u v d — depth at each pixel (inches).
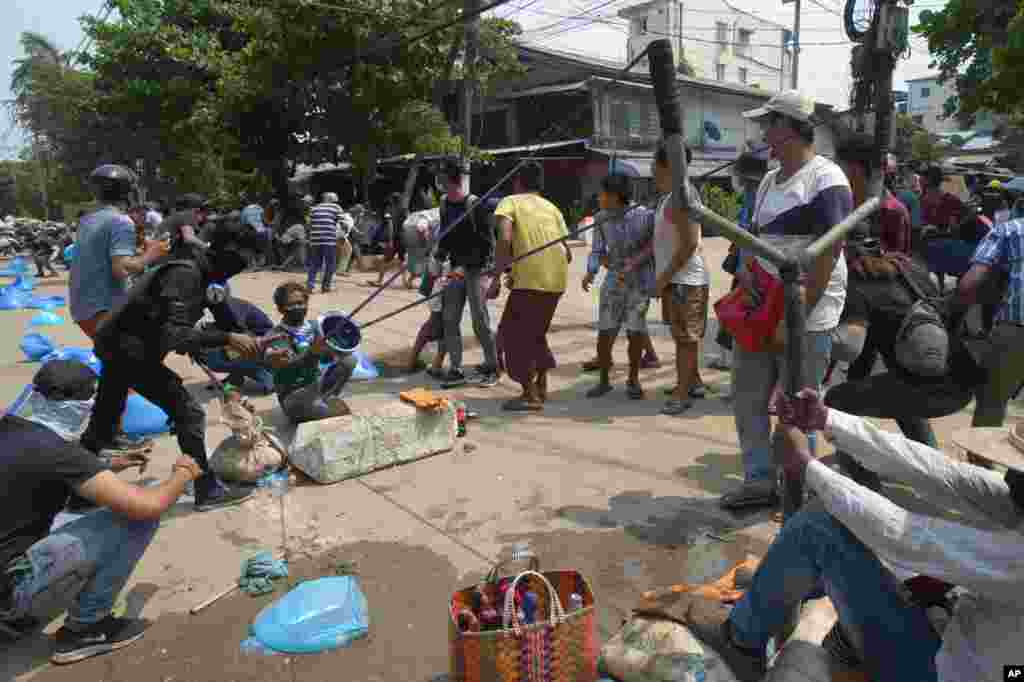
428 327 263.9
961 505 82.7
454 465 180.9
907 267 137.3
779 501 152.0
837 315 133.0
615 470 175.8
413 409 182.7
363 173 732.7
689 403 221.1
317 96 681.6
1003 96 378.9
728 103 1176.8
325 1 622.2
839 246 122.0
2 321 405.7
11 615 107.9
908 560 75.6
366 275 587.8
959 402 133.7
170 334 143.1
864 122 223.1
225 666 107.8
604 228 225.8
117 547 109.8
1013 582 71.1
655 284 209.9
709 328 343.6
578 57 1021.2
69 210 1286.9
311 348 197.8
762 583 89.3
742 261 144.6
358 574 131.6
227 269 149.1
